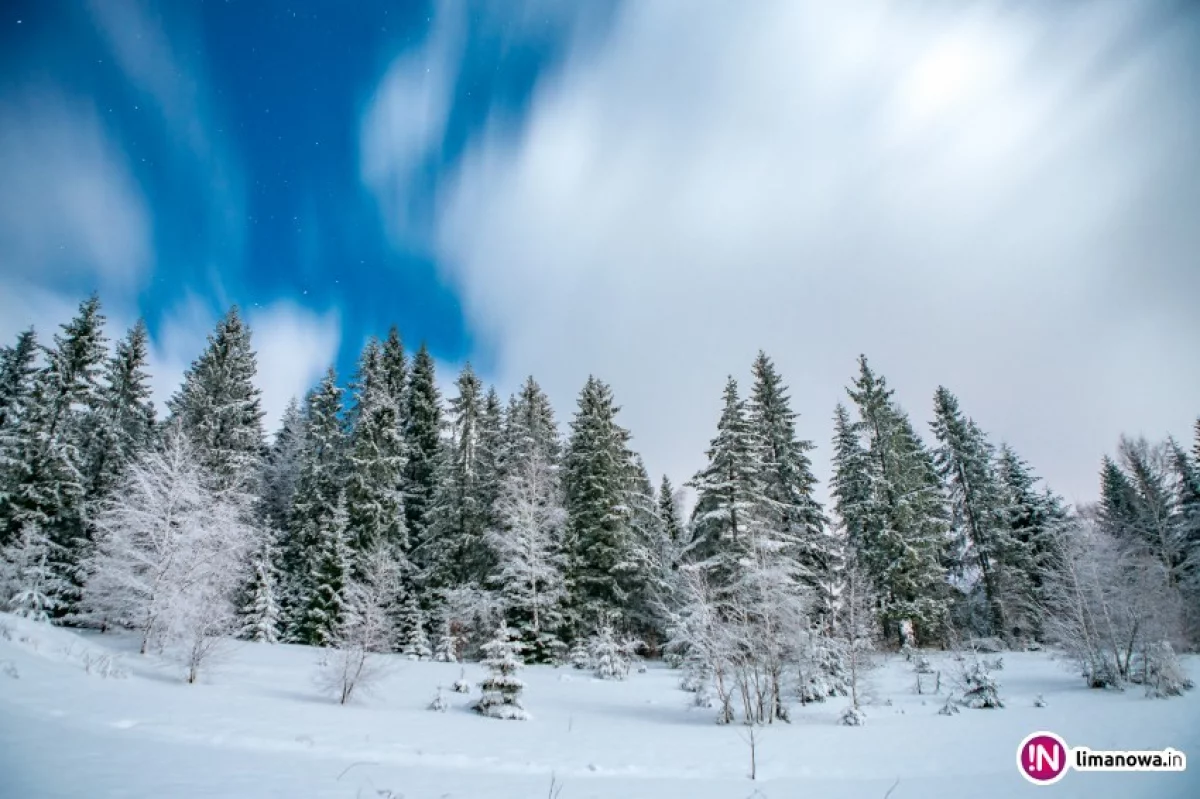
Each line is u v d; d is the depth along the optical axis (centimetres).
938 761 1113
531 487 3269
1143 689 1961
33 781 599
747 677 1583
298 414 4997
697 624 1783
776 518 3070
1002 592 3706
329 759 917
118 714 1031
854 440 4022
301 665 2202
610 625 2867
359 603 2125
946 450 4097
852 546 3403
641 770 1029
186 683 1569
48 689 1119
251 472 3359
